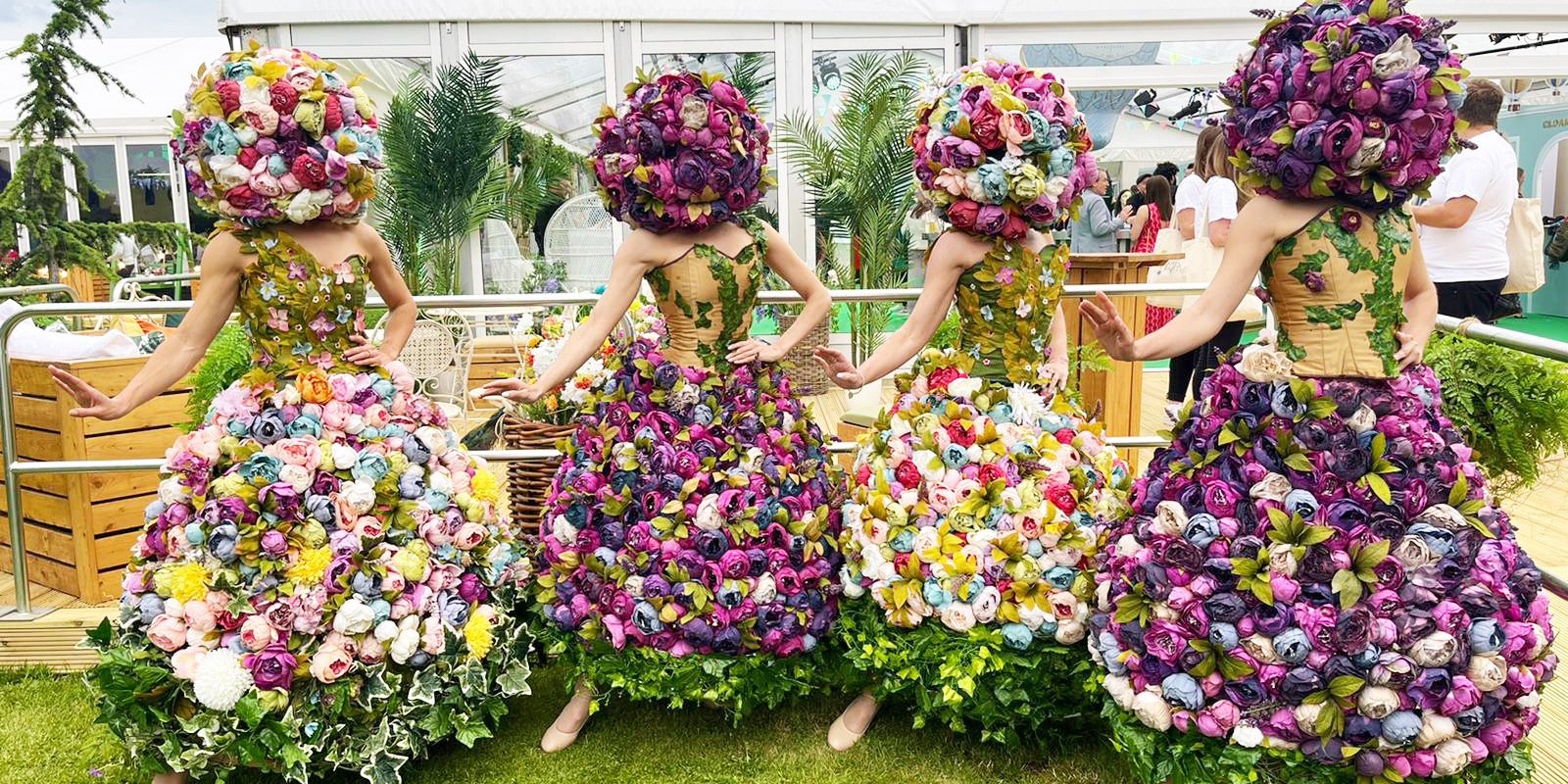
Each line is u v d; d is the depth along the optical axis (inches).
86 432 130.2
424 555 90.8
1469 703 69.5
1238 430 76.2
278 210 89.2
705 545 92.2
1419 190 75.3
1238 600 72.9
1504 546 73.4
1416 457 73.8
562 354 92.4
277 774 96.1
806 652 97.6
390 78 273.0
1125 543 81.0
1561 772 89.4
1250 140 75.6
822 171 263.4
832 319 275.1
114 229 218.5
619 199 95.7
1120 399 162.6
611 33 272.8
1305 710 71.1
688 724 105.6
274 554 85.3
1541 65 275.6
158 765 87.0
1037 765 95.9
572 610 95.9
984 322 98.4
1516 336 93.4
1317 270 75.2
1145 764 77.7
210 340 90.7
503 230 285.3
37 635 121.2
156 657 86.0
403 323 103.9
